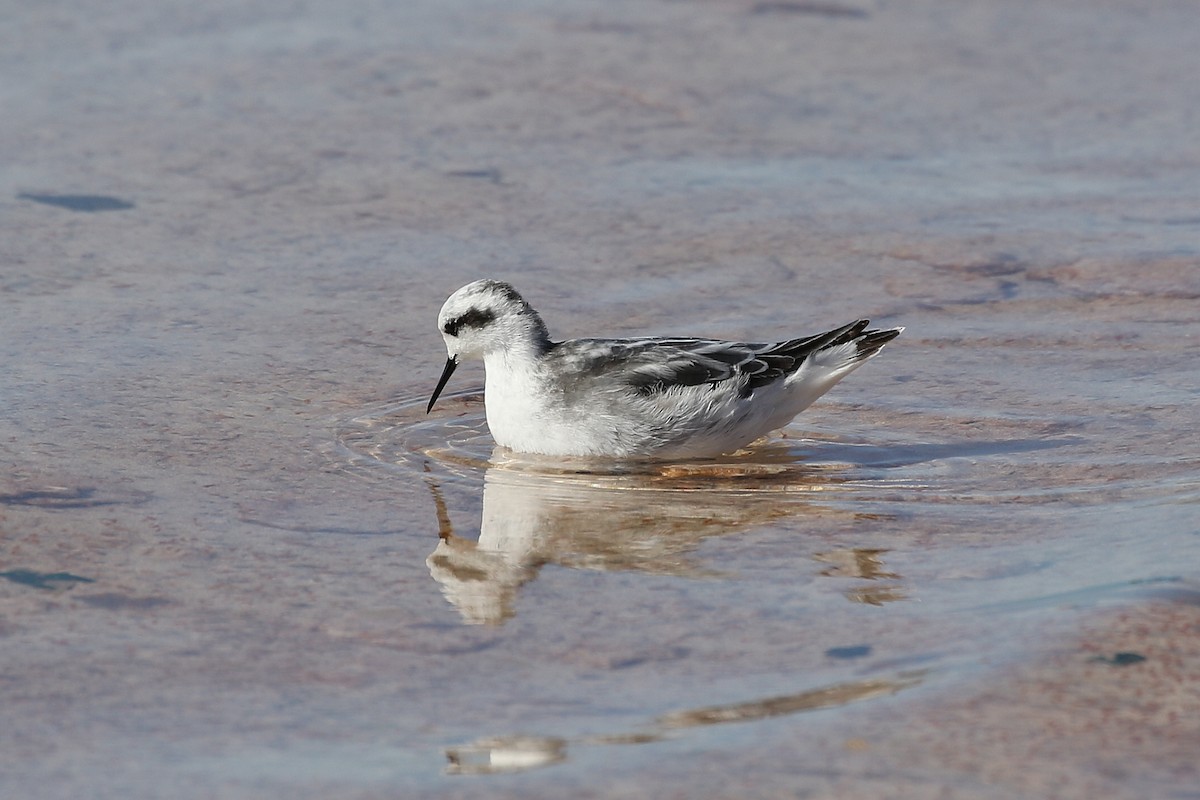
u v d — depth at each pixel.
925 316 16.33
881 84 24.47
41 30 25.67
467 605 9.78
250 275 17.17
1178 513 10.98
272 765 7.72
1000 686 8.34
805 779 7.43
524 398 12.90
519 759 7.73
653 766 7.61
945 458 12.63
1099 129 22.73
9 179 19.78
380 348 15.31
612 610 9.70
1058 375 14.60
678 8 28.14
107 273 17.06
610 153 21.45
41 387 13.81
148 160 20.66
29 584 9.95
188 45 25.30
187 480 11.91
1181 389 14.12
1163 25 27.55
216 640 9.23
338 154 21.09
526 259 17.80
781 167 21.12
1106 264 17.84
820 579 10.14
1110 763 7.54
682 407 12.53
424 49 25.47
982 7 28.59
